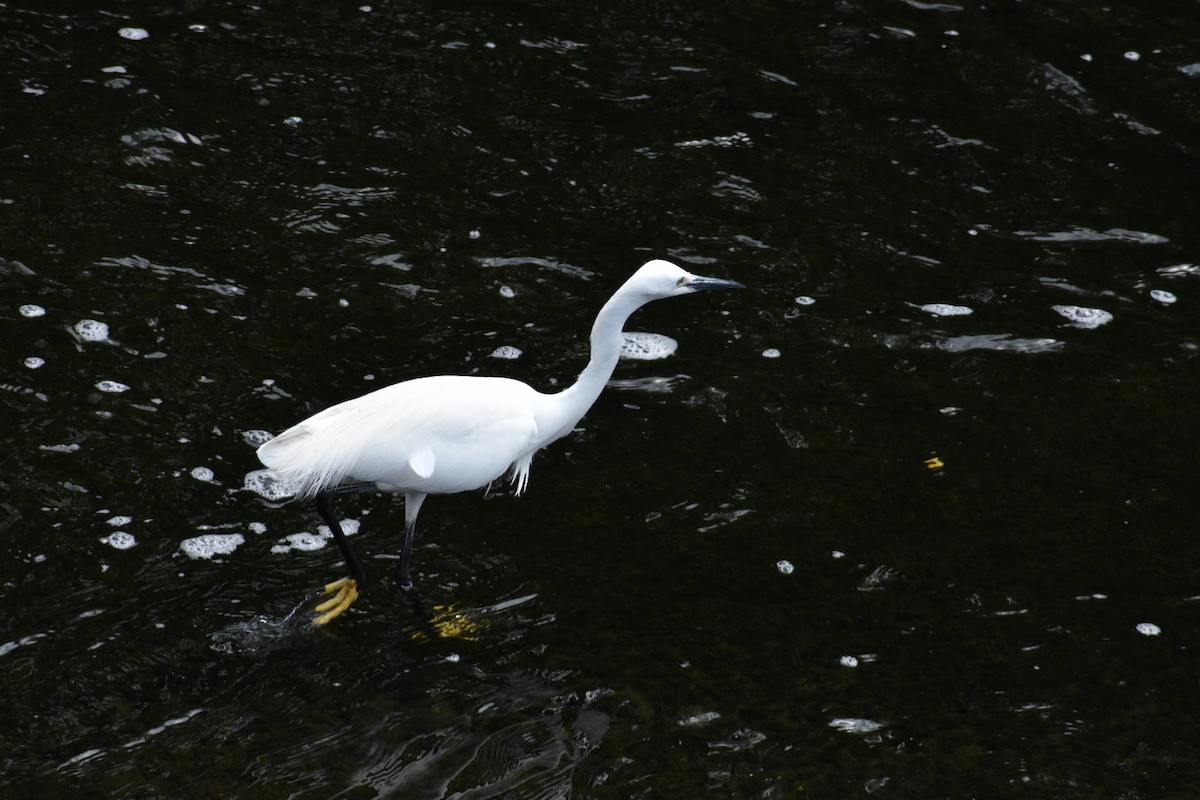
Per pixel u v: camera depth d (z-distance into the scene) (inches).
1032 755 295.9
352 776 280.7
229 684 304.7
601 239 505.7
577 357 442.6
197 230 484.7
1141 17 693.3
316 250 483.5
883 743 297.9
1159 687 318.0
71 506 353.1
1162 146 587.8
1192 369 450.3
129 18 624.1
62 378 401.4
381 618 330.6
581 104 592.1
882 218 530.3
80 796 268.2
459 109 579.2
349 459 309.4
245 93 572.4
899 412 424.5
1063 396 434.6
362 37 629.9
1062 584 353.1
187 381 408.5
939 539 369.1
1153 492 390.6
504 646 323.6
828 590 348.5
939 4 697.0
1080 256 514.3
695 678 315.9
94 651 309.1
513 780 282.2
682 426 414.3
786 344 457.1
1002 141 586.2
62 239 468.1
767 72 628.7
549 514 373.1
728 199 535.5
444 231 502.0
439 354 436.5
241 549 349.1
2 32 595.8
